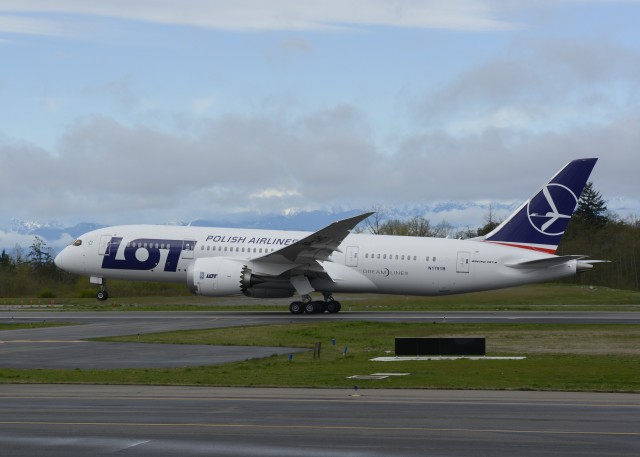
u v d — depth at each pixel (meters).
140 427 35.59
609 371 56.50
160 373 55.81
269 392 46.72
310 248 106.81
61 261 120.44
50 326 93.62
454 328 89.94
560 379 52.47
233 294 111.00
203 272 110.06
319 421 37.09
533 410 40.25
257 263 110.75
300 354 68.44
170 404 41.91
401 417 38.12
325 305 114.88
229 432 34.56
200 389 47.84
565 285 156.88
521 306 130.25
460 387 48.59
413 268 114.19
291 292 114.12
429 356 66.81
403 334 84.50
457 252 114.56
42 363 62.16
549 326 92.00
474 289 115.19
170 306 131.62
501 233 115.81
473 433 34.44
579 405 41.88
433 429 35.28
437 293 115.69
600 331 86.75
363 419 37.59
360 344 76.31
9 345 74.44
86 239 120.06
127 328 90.56
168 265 116.50
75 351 70.06
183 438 33.41
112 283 182.75
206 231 117.56
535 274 114.38
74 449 31.53
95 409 40.28
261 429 35.19
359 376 54.06
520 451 31.20
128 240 118.19
